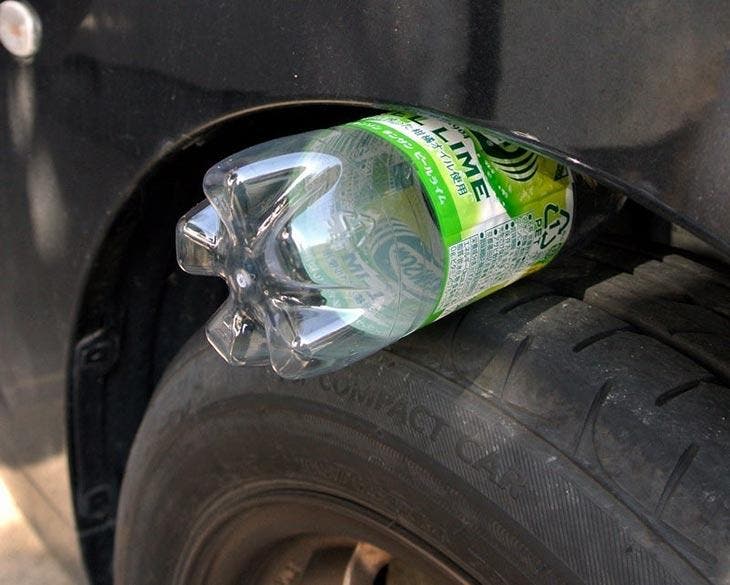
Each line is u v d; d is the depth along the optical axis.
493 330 0.92
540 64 0.74
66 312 1.27
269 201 1.00
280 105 0.92
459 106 0.79
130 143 1.09
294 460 1.01
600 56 0.71
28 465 1.57
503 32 0.75
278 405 1.00
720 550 0.78
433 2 0.78
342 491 0.98
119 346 1.31
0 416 1.57
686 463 0.81
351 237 0.98
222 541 1.16
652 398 0.85
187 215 1.07
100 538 1.48
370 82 0.84
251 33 0.92
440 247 0.95
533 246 0.91
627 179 0.72
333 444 0.96
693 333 0.93
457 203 0.84
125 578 1.33
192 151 1.09
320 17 0.86
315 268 0.98
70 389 1.32
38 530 1.71
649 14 0.68
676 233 1.12
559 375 0.87
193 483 1.14
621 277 1.01
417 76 0.81
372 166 0.99
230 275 1.02
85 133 1.14
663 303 0.97
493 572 0.87
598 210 1.00
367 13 0.82
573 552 0.82
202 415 1.10
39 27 1.14
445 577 0.92
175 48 0.99
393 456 0.91
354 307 0.95
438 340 0.93
